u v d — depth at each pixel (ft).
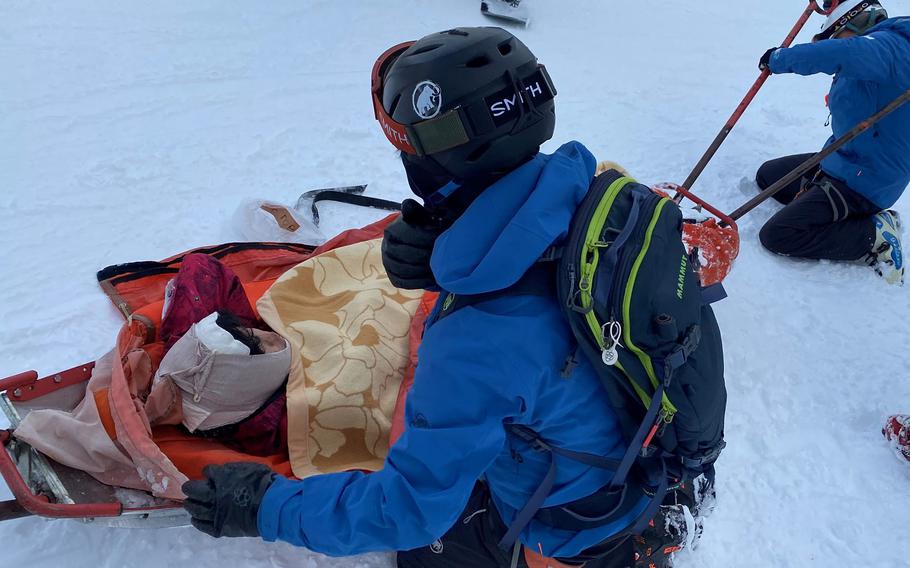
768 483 8.04
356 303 8.34
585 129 14.39
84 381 6.86
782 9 21.79
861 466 8.34
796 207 11.11
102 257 9.58
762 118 15.69
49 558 6.03
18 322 8.30
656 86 16.48
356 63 15.37
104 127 12.09
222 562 6.36
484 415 4.31
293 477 6.88
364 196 11.63
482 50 4.17
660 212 4.64
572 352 4.43
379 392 7.57
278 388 7.22
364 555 6.75
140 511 5.82
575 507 5.12
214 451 6.55
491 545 5.84
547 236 4.23
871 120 10.02
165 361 6.77
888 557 7.45
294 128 12.96
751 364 9.34
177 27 15.28
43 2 15.05
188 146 12.03
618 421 4.86
